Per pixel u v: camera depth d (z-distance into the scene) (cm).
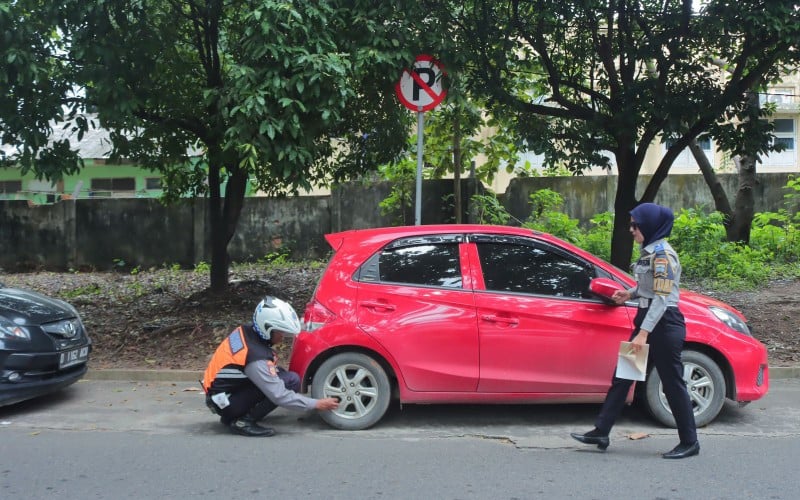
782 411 570
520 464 446
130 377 693
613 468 437
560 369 505
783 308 927
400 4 702
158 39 747
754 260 1212
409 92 701
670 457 453
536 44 849
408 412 572
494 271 522
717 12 728
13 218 1465
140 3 676
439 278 521
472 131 1195
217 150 839
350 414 521
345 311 514
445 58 711
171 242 1446
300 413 575
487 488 403
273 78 620
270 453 471
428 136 1302
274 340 518
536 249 529
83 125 725
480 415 565
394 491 399
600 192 1460
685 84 805
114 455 468
